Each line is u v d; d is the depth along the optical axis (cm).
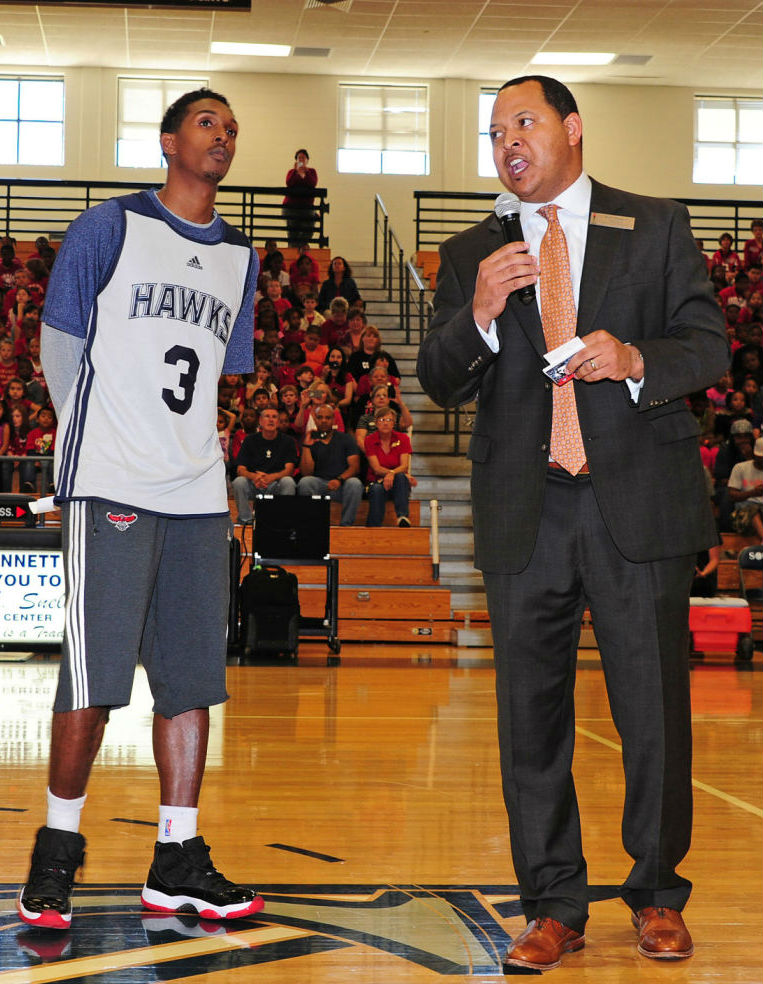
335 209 1578
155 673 244
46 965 202
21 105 1541
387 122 1589
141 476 233
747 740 464
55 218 1541
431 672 677
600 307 217
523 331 221
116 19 1379
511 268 205
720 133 1627
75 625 231
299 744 439
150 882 237
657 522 215
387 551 898
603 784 374
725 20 1377
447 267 233
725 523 929
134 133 1553
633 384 212
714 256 1390
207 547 245
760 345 1180
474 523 228
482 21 1382
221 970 201
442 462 1044
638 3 1329
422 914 236
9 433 942
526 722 219
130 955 208
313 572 884
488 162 1598
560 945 209
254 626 733
